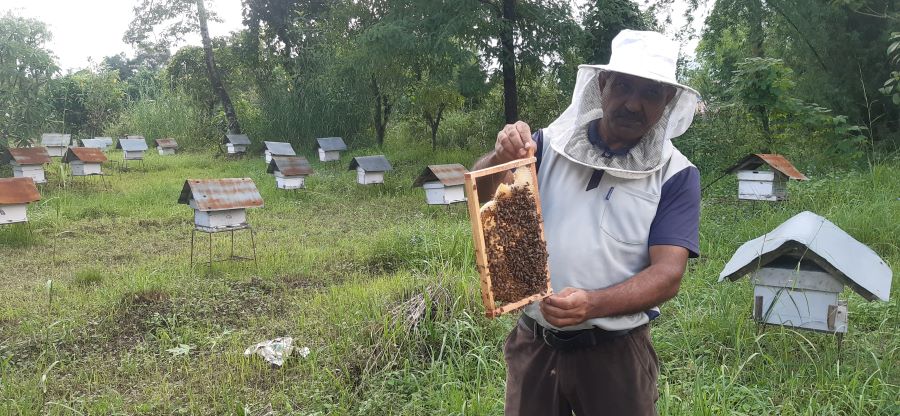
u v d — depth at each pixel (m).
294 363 5.19
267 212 12.10
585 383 2.36
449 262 7.00
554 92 18.92
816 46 14.49
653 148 2.22
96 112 27.89
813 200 9.57
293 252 8.94
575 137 2.31
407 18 15.65
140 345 5.61
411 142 21.62
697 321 5.23
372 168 13.76
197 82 25.66
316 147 18.86
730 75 15.70
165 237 10.20
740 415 3.76
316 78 21.91
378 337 5.26
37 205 12.38
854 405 3.88
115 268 8.28
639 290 2.11
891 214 8.23
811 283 4.54
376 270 8.05
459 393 4.32
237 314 6.46
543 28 15.98
